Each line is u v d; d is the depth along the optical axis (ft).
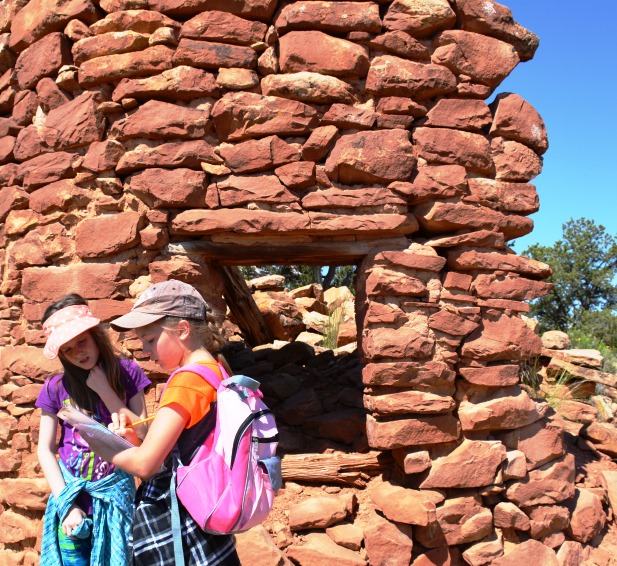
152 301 7.74
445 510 13.75
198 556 7.22
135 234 14.02
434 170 14.40
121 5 14.40
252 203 14.03
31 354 14.69
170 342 7.73
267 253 14.69
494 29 15.20
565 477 15.14
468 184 14.78
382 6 14.79
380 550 13.06
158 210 14.12
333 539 13.21
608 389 23.65
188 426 7.18
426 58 14.80
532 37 15.80
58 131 14.89
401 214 14.25
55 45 15.07
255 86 14.32
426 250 14.60
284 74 14.19
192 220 13.91
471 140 14.78
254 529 12.51
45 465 8.79
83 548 8.86
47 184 15.14
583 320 91.97
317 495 14.02
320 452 15.33
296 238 14.58
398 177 14.14
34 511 14.37
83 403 8.89
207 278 14.79
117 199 14.38
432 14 14.43
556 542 14.76
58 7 14.98
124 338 14.02
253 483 7.15
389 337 13.88
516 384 15.15
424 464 13.84
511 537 14.48
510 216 15.19
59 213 14.73
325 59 14.14
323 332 31.27
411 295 14.32
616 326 88.48
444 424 14.05
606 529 15.92
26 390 14.62
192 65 14.10
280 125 14.01
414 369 13.92
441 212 14.35
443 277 14.79
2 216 16.19
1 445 15.11
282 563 12.35
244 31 14.28
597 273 101.04
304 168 13.97
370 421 14.25
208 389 7.36
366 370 14.11
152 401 13.98
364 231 14.17
